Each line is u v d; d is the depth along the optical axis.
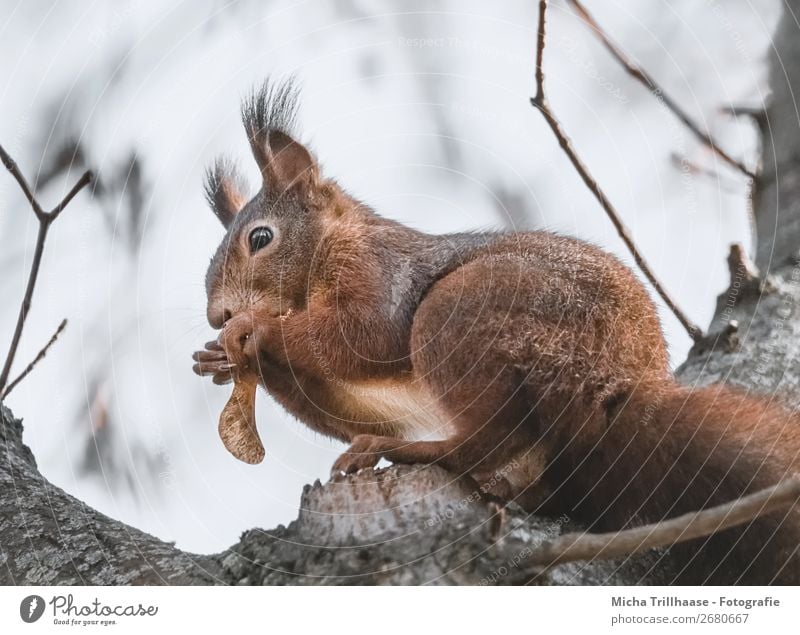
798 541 3.46
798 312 3.54
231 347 3.55
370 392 3.56
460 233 3.57
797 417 3.48
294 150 3.60
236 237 3.59
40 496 3.47
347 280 3.57
